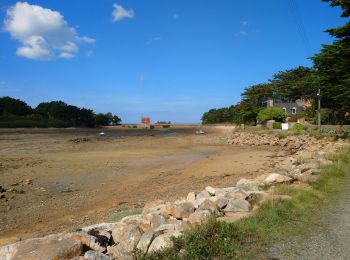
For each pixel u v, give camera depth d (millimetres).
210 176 21609
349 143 26891
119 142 55781
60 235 6762
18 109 133375
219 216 8047
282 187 10891
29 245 6336
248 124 87750
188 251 5961
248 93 92000
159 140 61125
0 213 14219
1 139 59438
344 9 31031
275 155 34219
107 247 6676
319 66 36062
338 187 12195
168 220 8133
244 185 12266
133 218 8820
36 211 14570
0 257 6215
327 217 8586
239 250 6352
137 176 22797
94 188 19156
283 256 6219
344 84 32812
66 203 15859
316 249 6555
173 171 24688
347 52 31422
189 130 110875
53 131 96250
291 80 93750
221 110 147250
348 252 6430
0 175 22906
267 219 7887
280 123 67062
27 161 30078
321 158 18406
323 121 55031
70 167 26766
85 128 127625
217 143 54469
